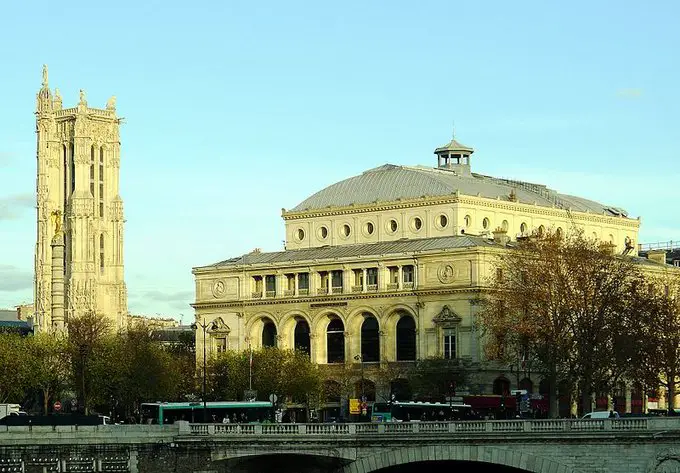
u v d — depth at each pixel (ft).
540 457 502.38
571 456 497.05
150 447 576.20
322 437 549.13
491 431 513.86
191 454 574.15
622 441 487.20
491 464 554.87
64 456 565.53
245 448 564.71
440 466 562.25
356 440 542.16
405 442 530.68
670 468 478.59
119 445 573.33
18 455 557.74
